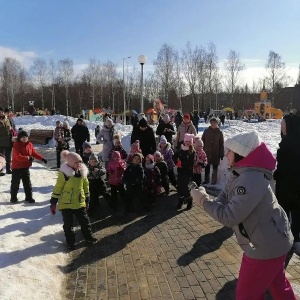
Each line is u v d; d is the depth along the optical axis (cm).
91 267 476
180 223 643
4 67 6762
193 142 771
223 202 294
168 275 447
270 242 263
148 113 4200
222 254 505
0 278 416
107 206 759
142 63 1650
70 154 543
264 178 266
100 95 6731
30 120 3048
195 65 5912
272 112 5441
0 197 766
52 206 535
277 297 282
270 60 6338
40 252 504
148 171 750
